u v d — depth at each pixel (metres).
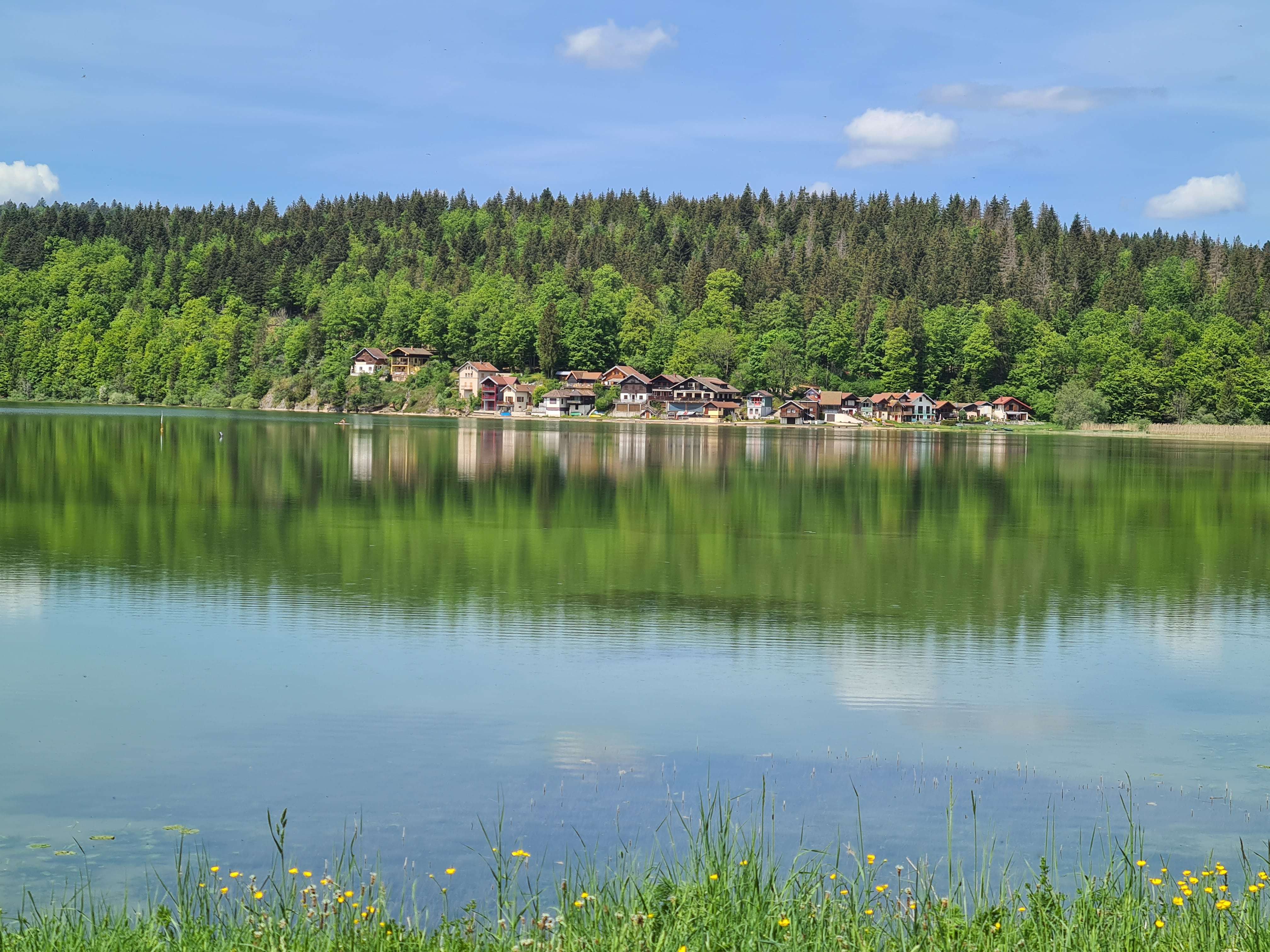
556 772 16.92
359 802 15.61
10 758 17.27
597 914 10.38
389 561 35.19
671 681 22.19
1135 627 27.75
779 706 20.62
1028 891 11.59
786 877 12.89
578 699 20.81
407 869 13.31
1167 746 18.70
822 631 26.80
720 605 29.67
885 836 14.66
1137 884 12.52
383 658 23.52
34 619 26.47
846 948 9.81
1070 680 22.75
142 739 18.22
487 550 37.81
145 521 42.66
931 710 20.58
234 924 10.61
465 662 23.34
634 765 17.33
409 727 19.02
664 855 13.57
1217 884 12.94
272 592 30.03
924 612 29.25
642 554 37.59
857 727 19.50
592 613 28.42
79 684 21.28
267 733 18.59
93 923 10.58
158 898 12.38
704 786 16.45
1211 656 24.86
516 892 12.53
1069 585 33.44
